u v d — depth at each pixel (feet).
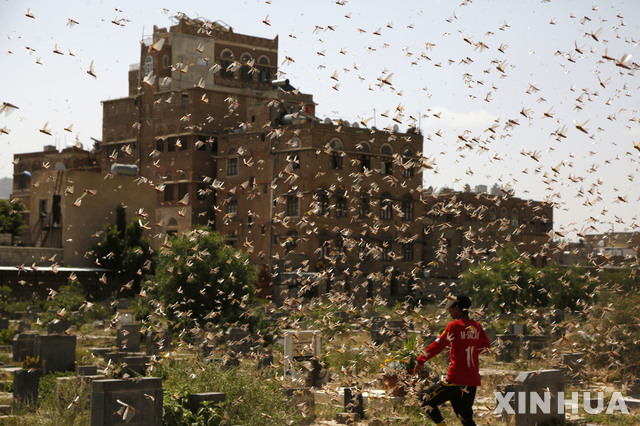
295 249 364.17
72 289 263.70
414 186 391.45
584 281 212.43
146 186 349.41
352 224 370.53
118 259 321.73
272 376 83.66
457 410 51.31
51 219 330.95
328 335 124.67
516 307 230.27
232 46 448.24
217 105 412.98
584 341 104.32
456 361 51.01
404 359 79.61
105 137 448.24
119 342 145.38
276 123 392.68
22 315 232.53
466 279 255.91
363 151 375.45
